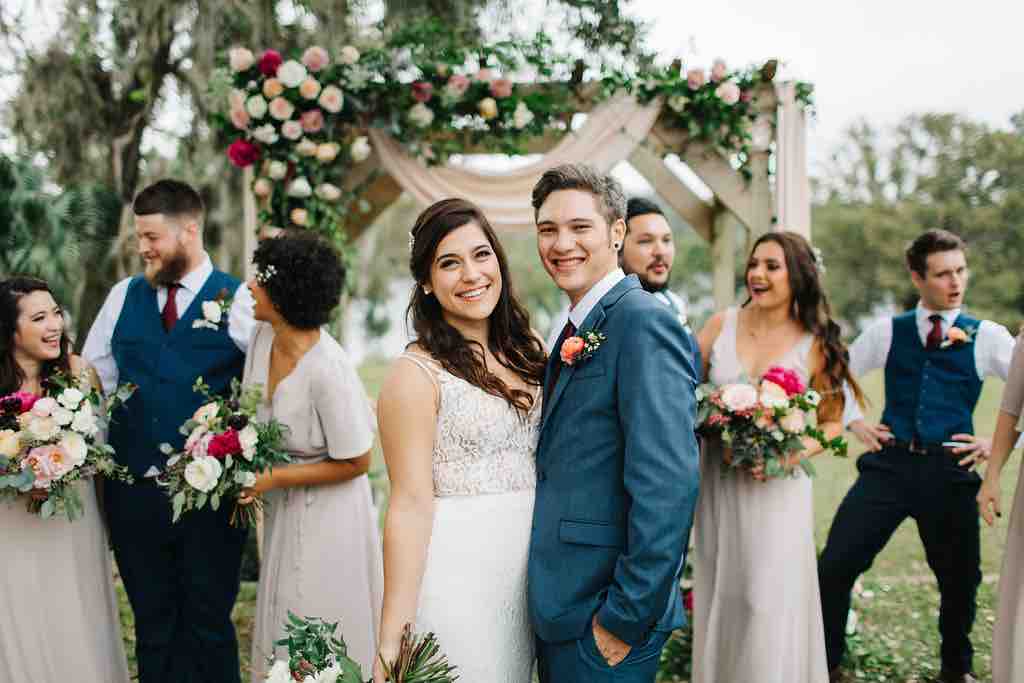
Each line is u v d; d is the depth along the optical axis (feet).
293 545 8.63
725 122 13.42
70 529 8.75
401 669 5.80
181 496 8.33
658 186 16.08
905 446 10.77
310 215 13.55
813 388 9.77
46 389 9.00
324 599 8.57
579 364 6.32
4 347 8.71
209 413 8.59
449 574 6.37
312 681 5.95
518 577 6.52
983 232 51.78
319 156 13.21
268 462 8.38
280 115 13.14
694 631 9.86
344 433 8.48
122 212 17.81
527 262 66.13
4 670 8.45
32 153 17.21
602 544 6.09
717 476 9.62
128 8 16.72
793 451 9.09
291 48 16.44
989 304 50.08
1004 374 10.60
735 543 9.40
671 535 5.75
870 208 57.62
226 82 13.61
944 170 55.77
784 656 9.21
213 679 9.70
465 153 13.98
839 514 11.03
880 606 13.65
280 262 8.29
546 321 66.69
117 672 9.30
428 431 6.43
